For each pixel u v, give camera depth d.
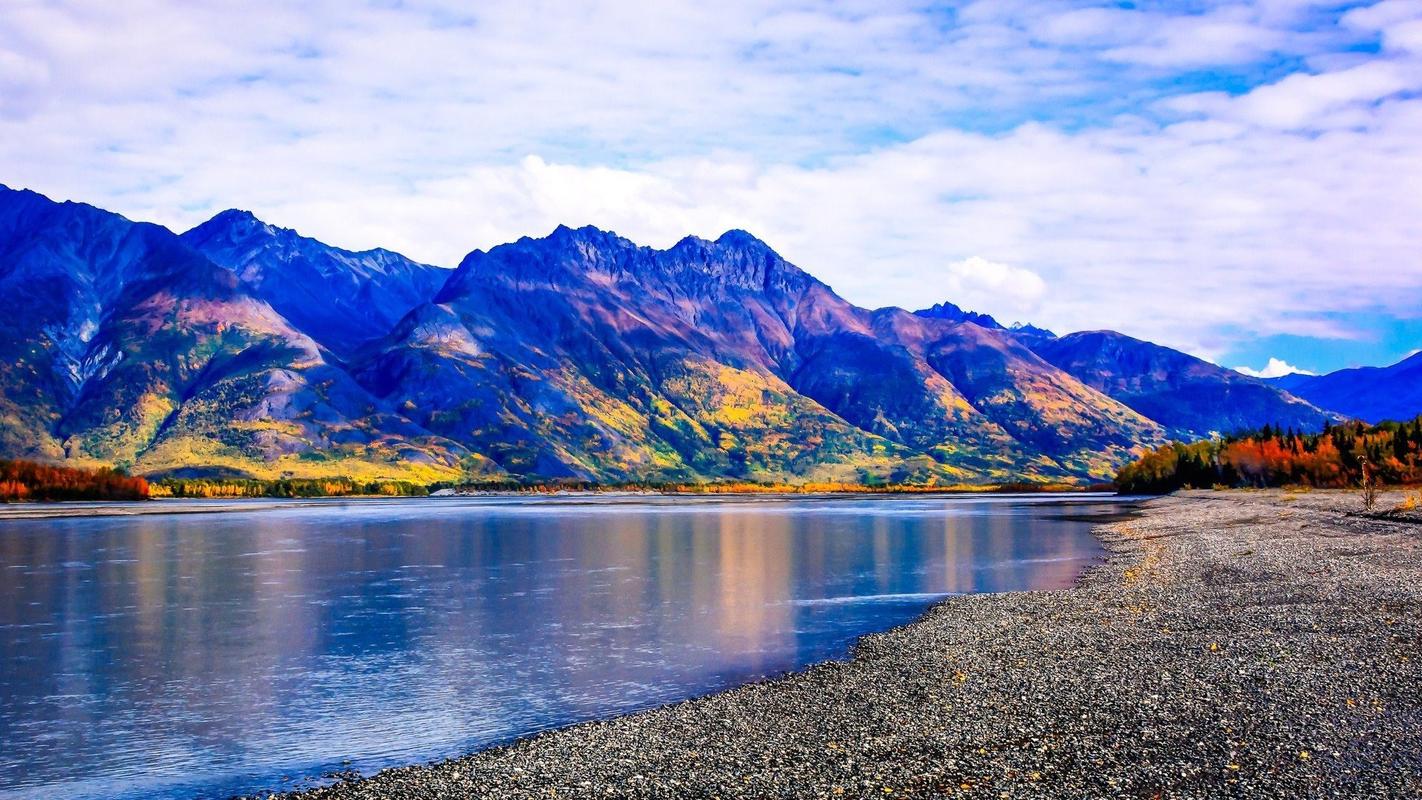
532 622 54.97
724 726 31.48
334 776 28.88
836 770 26.64
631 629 52.19
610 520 171.75
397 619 56.41
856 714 32.16
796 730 30.64
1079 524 133.75
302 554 99.25
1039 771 25.53
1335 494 154.50
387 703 37.09
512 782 27.06
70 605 62.78
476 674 41.75
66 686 40.31
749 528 141.88
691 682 39.44
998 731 29.23
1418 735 26.66
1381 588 50.94
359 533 134.25
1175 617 46.69
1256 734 27.36
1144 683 33.75
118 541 117.94
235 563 89.69
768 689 36.47
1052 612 50.97
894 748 28.20
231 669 43.28
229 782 28.67
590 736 31.11
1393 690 30.94
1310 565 62.38
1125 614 48.66
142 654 46.72
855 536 121.25
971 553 93.00
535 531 138.12
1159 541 93.31
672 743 29.92
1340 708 29.36
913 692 34.75
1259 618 44.62
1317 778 23.91
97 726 34.47
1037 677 35.78
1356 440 186.38
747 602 61.75
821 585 69.94
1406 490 149.62
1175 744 26.92
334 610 60.09
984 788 24.55
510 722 34.19
